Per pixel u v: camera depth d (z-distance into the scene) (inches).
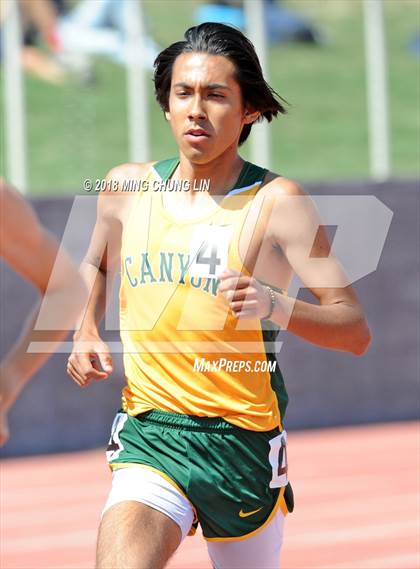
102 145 1845.5
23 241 272.2
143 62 1203.2
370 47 1272.1
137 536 369.7
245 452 397.4
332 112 2015.3
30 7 1535.4
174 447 395.5
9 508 893.2
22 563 738.8
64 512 875.4
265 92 410.0
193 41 403.2
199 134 395.9
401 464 1015.0
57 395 1090.7
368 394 1188.5
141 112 1207.6
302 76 2078.0
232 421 395.2
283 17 2139.5
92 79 1939.0
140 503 382.0
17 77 1178.0
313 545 768.3
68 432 1095.0
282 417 412.2
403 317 1192.8
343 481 957.2
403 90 2159.2
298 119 1994.3
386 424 1188.5
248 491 398.6
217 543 408.5
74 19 1535.4
